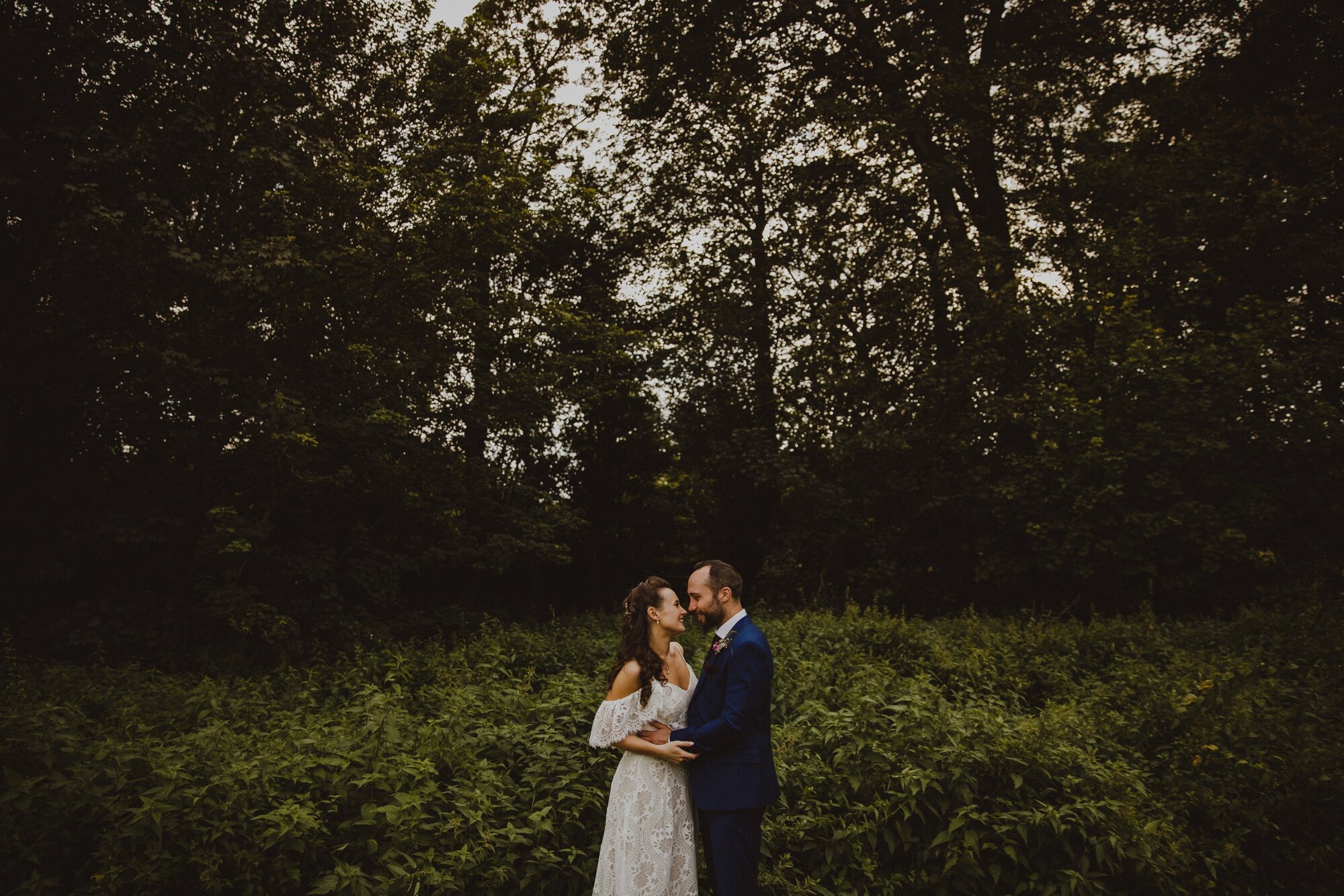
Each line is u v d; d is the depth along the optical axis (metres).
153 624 10.36
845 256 17.78
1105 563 13.98
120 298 10.02
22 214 9.66
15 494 10.38
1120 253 14.75
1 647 8.93
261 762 4.15
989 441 16.23
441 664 8.41
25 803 3.78
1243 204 15.27
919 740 4.45
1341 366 13.77
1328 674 7.36
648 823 3.67
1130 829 4.17
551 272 20.20
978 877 4.02
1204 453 13.53
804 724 5.20
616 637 10.78
